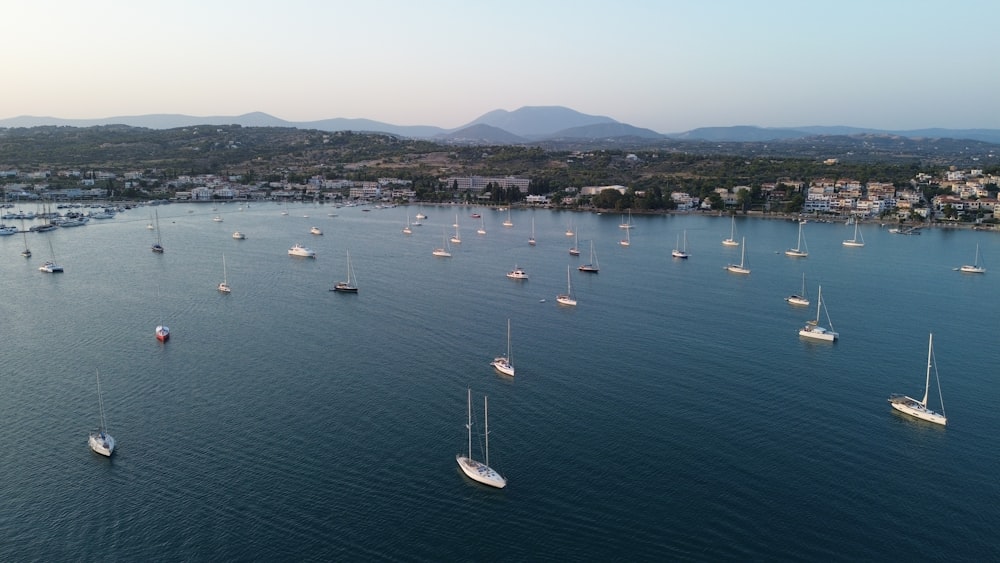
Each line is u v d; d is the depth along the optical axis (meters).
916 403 126.56
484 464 104.94
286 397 130.62
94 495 97.75
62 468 104.69
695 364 150.62
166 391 133.38
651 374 144.25
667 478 103.06
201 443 112.31
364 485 100.38
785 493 99.31
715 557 85.81
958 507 96.31
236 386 135.88
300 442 112.81
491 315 190.75
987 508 96.12
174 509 94.44
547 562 84.75
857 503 97.12
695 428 119.06
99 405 126.88
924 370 148.25
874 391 136.38
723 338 169.88
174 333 171.38
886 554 86.56
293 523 91.56
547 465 106.38
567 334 172.62
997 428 120.31
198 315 188.38
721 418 123.12
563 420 121.75
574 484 101.31
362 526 91.12
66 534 89.44
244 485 100.19
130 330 173.88
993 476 104.31
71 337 167.88
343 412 124.06
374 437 114.62
